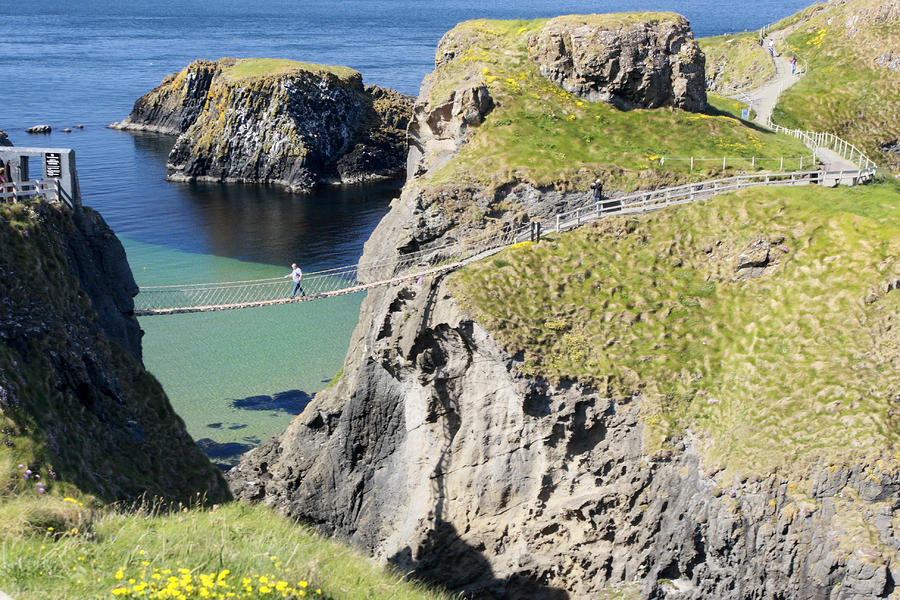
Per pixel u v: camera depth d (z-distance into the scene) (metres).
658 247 52.28
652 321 48.91
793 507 40.66
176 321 80.81
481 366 48.53
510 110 62.62
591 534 45.88
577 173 57.09
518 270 50.69
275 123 141.50
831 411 42.25
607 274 51.28
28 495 27.19
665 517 44.50
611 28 65.31
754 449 42.66
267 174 141.50
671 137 62.97
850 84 90.75
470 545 48.97
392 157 154.38
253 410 64.62
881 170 63.97
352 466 54.75
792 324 46.62
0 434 29.19
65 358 35.12
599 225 53.53
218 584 17.75
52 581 17.83
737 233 51.66
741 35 117.12
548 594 47.12
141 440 36.84
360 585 22.33
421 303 49.94
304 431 56.38
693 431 44.97
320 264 96.38
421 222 55.00
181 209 122.88
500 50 69.25
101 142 166.50
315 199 132.12
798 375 44.34
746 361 46.16
